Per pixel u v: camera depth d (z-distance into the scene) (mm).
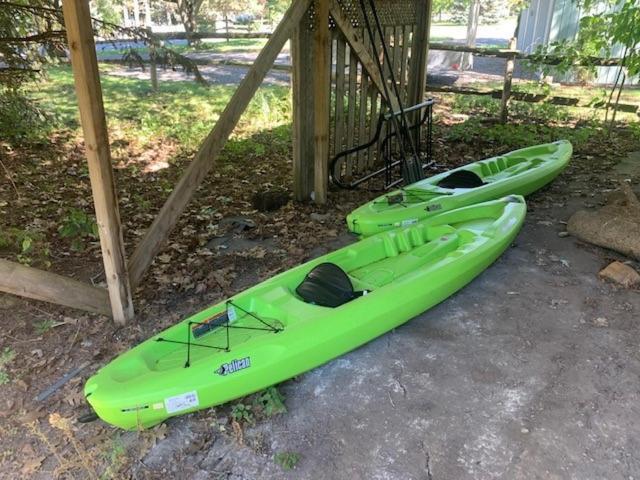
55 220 4621
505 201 4051
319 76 4473
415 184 4648
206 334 2697
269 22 18172
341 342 2672
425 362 2791
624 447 2248
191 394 2311
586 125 7441
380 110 5754
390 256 3531
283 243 4188
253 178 5676
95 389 2287
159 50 4898
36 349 2938
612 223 3945
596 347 2871
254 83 3658
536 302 3291
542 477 2119
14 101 6227
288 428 2406
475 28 11914
